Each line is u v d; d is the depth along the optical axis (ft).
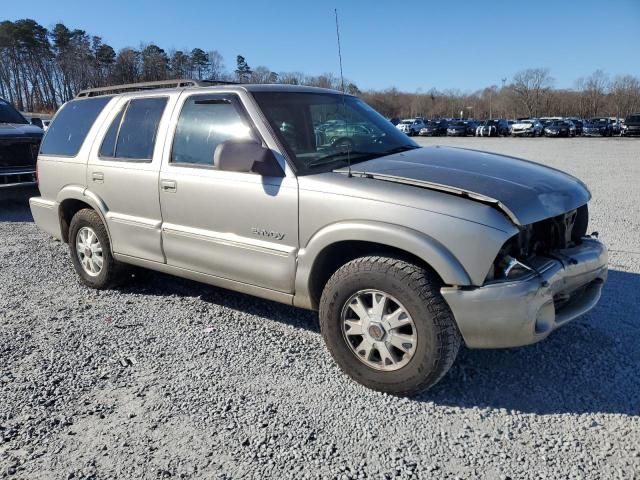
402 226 10.08
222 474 8.48
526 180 11.07
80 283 17.78
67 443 9.35
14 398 10.75
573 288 10.94
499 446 9.05
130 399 10.69
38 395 10.85
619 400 10.32
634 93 291.58
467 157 12.65
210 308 15.38
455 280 9.66
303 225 11.42
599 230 24.17
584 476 8.24
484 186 10.30
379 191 10.48
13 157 30.01
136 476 8.48
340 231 10.75
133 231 15.08
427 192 10.23
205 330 13.84
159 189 14.15
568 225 11.44
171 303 15.80
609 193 35.78
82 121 17.15
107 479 8.43
